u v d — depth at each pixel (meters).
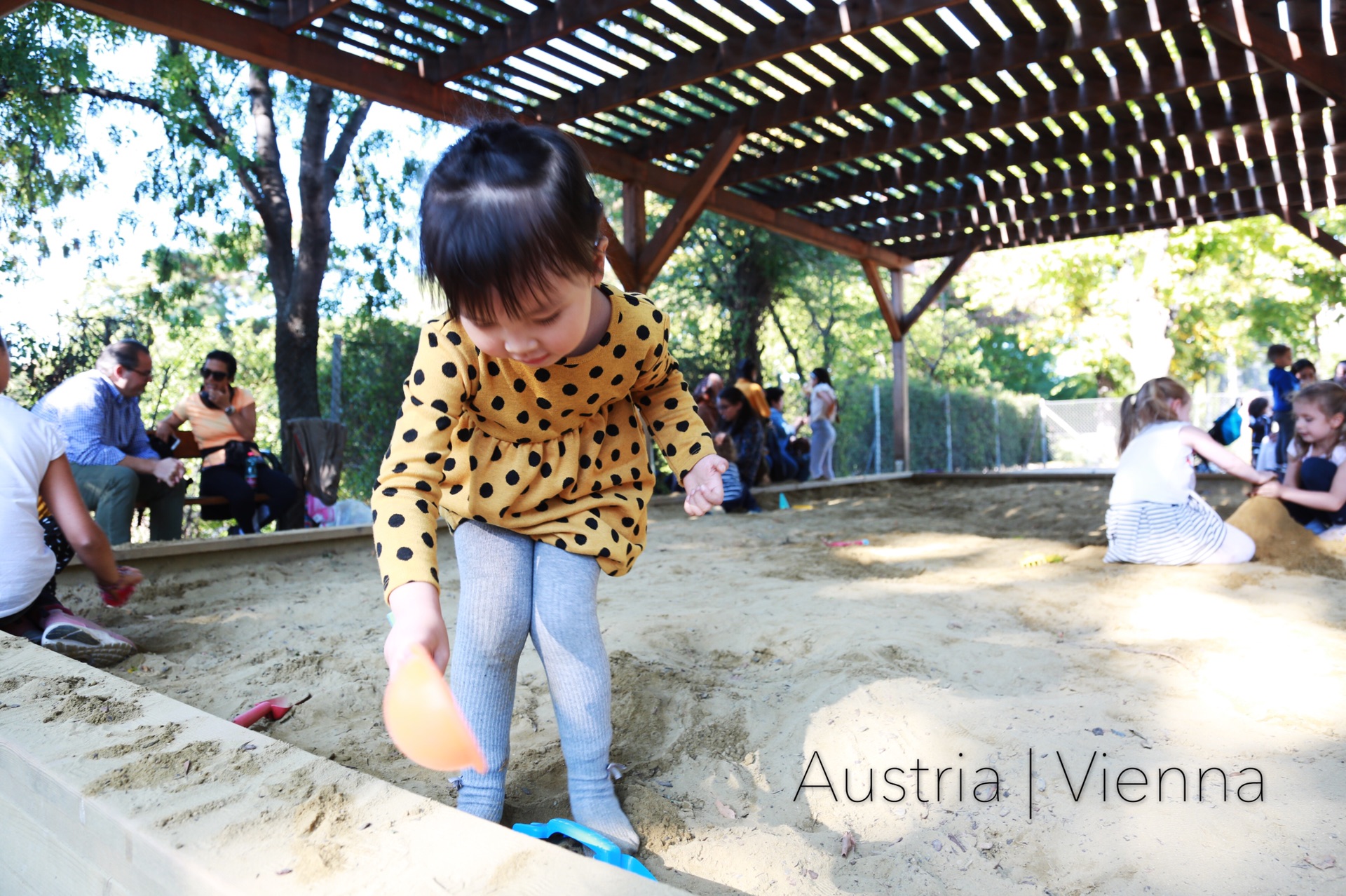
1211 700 2.20
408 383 1.49
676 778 1.88
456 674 1.62
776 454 9.84
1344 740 1.92
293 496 5.75
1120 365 24.41
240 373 14.61
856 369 22.16
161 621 3.37
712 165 7.60
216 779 1.27
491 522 1.64
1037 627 3.08
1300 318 22.00
